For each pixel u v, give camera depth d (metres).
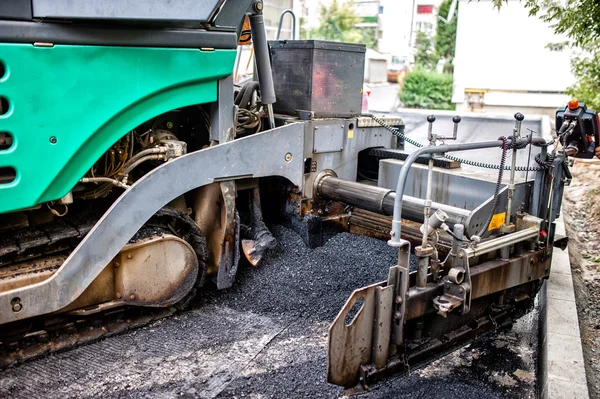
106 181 3.54
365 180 5.27
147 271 3.76
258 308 4.11
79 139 3.27
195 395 3.11
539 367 3.59
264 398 3.10
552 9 5.73
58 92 3.15
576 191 8.07
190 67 3.63
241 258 4.57
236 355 3.52
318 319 3.98
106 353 3.51
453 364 3.63
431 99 18.94
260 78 4.28
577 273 5.28
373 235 4.61
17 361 3.34
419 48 24.33
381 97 19.75
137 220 3.50
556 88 14.96
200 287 4.21
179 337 3.72
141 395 3.09
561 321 3.95
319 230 4.69
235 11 3.77
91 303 3.59
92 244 3.35
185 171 3.66
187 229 3.99
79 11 3.02
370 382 3.02
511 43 15.12
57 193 3.30
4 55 2.96
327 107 4.73
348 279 4.43
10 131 3.04
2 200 3.08
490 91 15.53
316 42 4.55
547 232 3.97
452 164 4.50
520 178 4.29
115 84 3.33
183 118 4.24
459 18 15.42
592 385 3.46
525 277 3.79
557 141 4.25
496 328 3.76
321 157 4.69
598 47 6.21
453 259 3.23
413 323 3.20
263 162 4.07
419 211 3.96
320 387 3.22
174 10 3.16
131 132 3.69
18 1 2.97
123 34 3.31
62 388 3.13
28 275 3.28
